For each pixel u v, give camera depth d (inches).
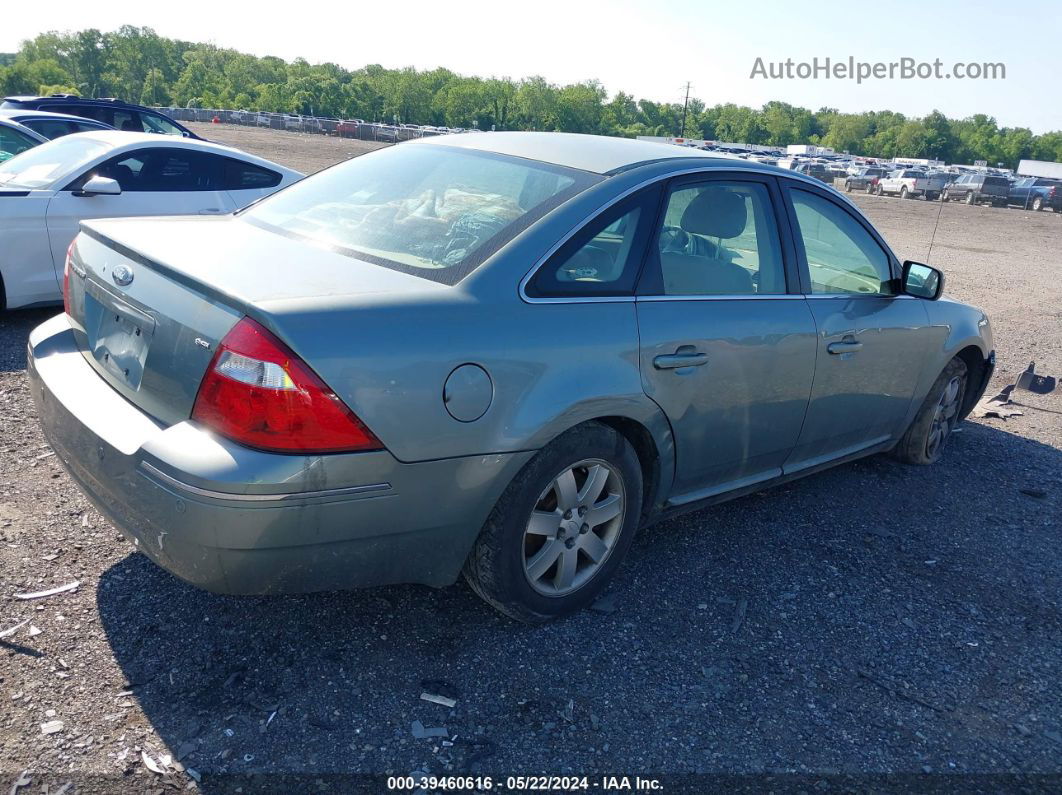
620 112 6998.0
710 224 133.4
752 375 135.6
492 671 111.1
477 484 104.3
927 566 152.4
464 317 102.0
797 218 148.9
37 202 252.8
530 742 99.3
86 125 502.9
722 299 131.7
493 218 116.5
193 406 95.0
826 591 139.9
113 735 94.3
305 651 111.6
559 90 5890.8
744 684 113.8
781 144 7130.9
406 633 117.2
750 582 140.3
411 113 5649.6
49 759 90.0
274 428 90.0
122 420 102.0
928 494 185.8
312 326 91.6
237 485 88.9
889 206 1424.7
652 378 119.7
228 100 5369.1
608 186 121.6
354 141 2236.7
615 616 126.5
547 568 117.7
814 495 179.2
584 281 115.0
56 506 143.0
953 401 199.8
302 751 94.7
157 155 285.7
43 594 118.1
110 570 125.6
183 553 93.4
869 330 158.6
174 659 107.8
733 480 146.9
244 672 106.5
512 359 104.5
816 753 102.4
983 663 124.6
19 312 272.5
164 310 100.1
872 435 176.7
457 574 111.1
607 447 118.1
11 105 578.9
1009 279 584.7
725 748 101.6
